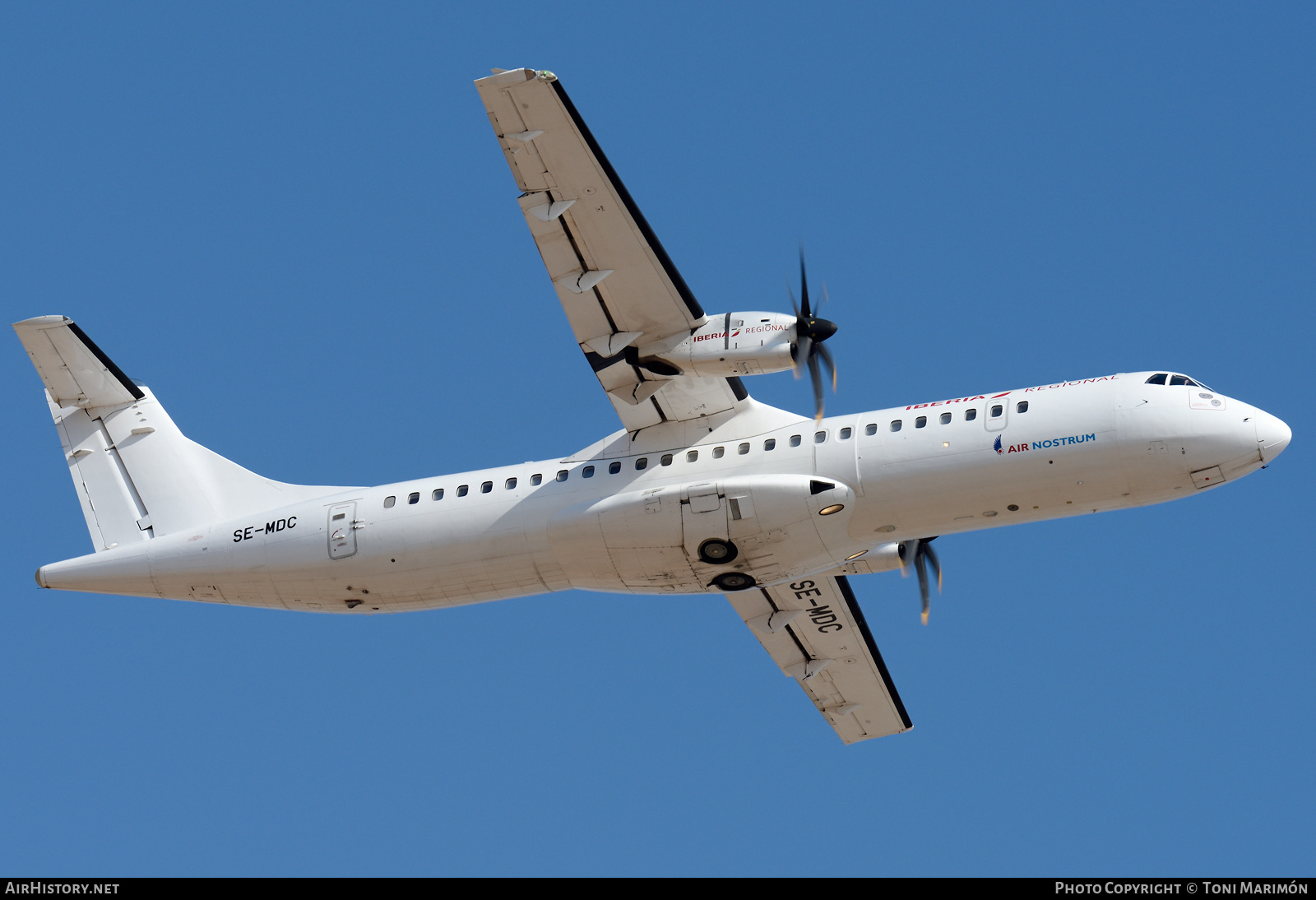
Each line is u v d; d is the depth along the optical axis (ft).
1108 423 268.41
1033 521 280.51
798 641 341.00
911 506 278.05
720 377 284.61
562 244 272.31
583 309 281.13
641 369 286.25
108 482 337.93
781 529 277.64
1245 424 265.13
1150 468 267.80
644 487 290.97
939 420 278.26
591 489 296.10
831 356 278.46
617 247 270.67
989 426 274.36
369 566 308.81
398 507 308.60
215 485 333.83
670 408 296.10
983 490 274.36
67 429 341.62
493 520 300.20
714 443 293.02
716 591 295.07
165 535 330.75
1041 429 271.28
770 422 292.61
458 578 305.32
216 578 321.32
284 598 320.91
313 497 325.62
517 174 263.49
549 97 251.60
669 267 272.10
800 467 282.15
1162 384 270.87
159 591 327.06
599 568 291.79
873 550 310.24
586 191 263.49
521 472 304.30
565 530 289.33
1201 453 265.34
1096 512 278.26
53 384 336.08
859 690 351.67
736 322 278.46
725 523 278.46
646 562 287.48
